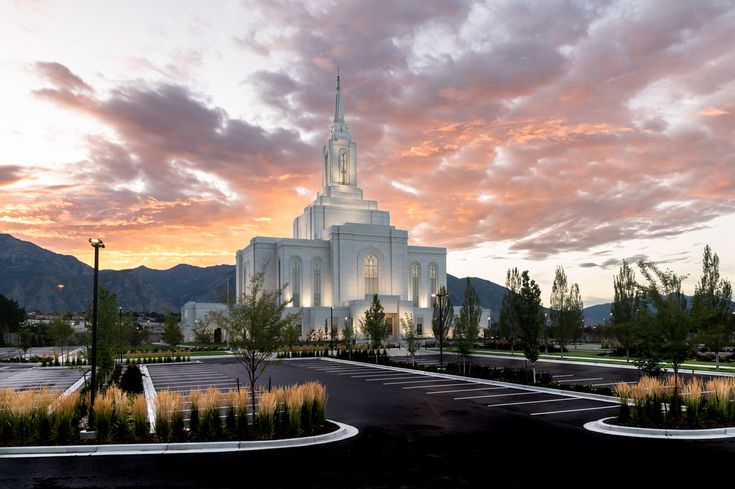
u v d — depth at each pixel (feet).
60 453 46.62
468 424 58.90
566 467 41.47
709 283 126.93
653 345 61.67
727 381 61.57
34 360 180.65
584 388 82.89
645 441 50.06
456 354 193.77
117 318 106.73
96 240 58.59
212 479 38.73
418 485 37.19
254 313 62.08
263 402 53.72
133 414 52.42
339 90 350.84
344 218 322.55
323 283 304.09
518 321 97.45
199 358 186.50
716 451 46.14
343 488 36.60
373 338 167.02
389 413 66.28
